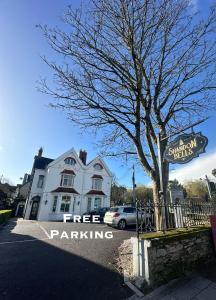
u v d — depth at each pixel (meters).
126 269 5.29
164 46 7.96
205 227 6.19
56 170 27.92
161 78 8.25
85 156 34.03
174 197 19.31
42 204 25.64
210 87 8.29
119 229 13.49
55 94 7.73
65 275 5.07
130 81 7.81
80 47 7.47
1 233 12.34
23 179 44.66
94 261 6.16
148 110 8.01
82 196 28.48
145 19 7.26
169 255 4.68
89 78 7.59
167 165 7.85
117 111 7.94
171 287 4.21
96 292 4.18
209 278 4.59
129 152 9.33
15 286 4.47
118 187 47.16
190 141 5.97
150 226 5.42
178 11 7.58
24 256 6.78
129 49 7.84
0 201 39.12
